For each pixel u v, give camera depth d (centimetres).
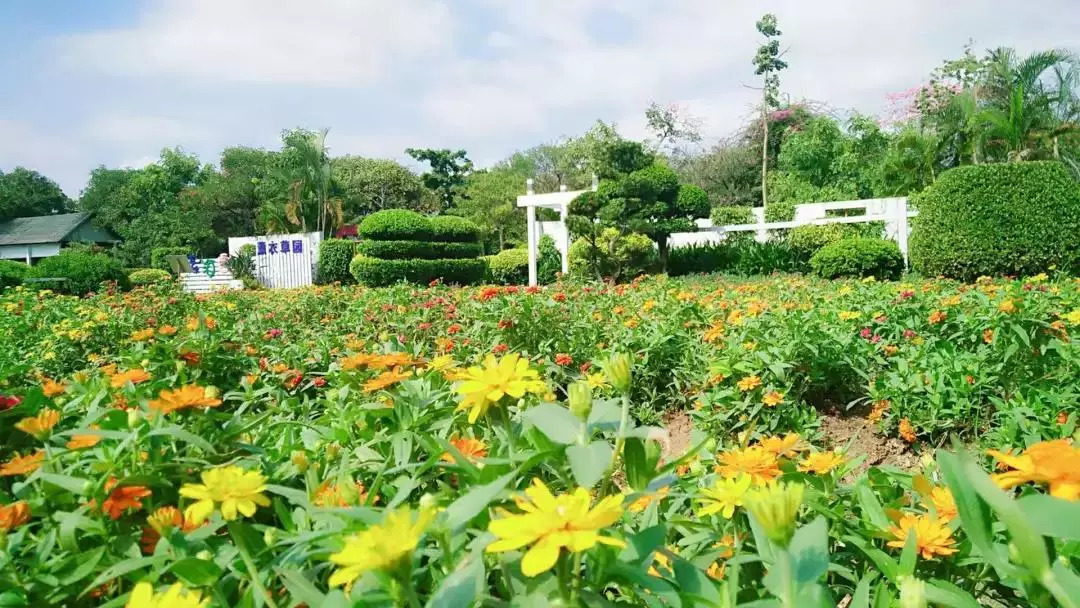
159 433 133
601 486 110
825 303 658
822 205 1745
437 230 1888
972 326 467
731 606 87
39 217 4859
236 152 4581
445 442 111
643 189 1717
